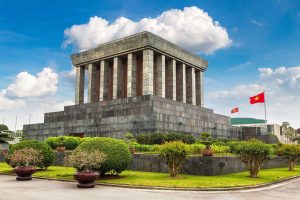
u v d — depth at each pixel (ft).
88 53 160.56
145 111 117.50
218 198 38.11
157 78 145.48
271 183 53.72
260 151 58.70
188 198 37.88
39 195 39.24
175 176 56.34
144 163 68.54
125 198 37.50
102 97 150.92
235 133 154.71
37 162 66.85
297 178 66.23
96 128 127.24
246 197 39.24
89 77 160.66
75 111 142.10
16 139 170.60
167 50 147.74
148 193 41.57
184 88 159.74
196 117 132.98
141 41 138.72
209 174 58.70
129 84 141.79
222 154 74.02
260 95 154.81
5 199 36.01
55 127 143.84
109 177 56.49
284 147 84.17
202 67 176.14
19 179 56.08
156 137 92.94
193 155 65.36
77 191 42.98
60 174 61.00
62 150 84.79
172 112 121.29
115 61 149.89
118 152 55.93
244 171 70.54
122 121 118.62
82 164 49.60
